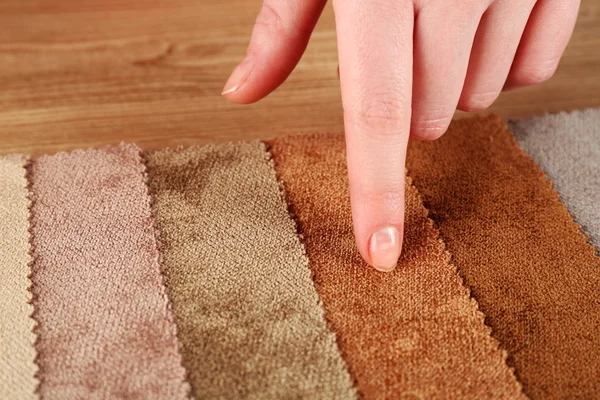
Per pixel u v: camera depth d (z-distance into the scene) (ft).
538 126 1.13
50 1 1.33
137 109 1.15
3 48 1.23
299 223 1.00
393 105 0.88
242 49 1.25
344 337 0.89
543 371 0.87
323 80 1.20
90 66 1.21
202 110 1.15
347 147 0.91
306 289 0.93
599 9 1.33
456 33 0.90
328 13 1.31
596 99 1.18
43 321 0.90
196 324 0.90
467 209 1.01
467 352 0.88
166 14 1.31
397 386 0.86
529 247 0.97
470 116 1.14
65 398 0.85
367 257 0.92
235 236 0.98
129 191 1.02
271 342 0.89
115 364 0.87
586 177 1.06
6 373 0.86
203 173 1.05
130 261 0.95
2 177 1.03
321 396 0.85
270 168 1.06
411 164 1.07
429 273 0.95
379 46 0.87
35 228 0.98
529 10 0.94
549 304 0.92
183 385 0.85
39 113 1.14
